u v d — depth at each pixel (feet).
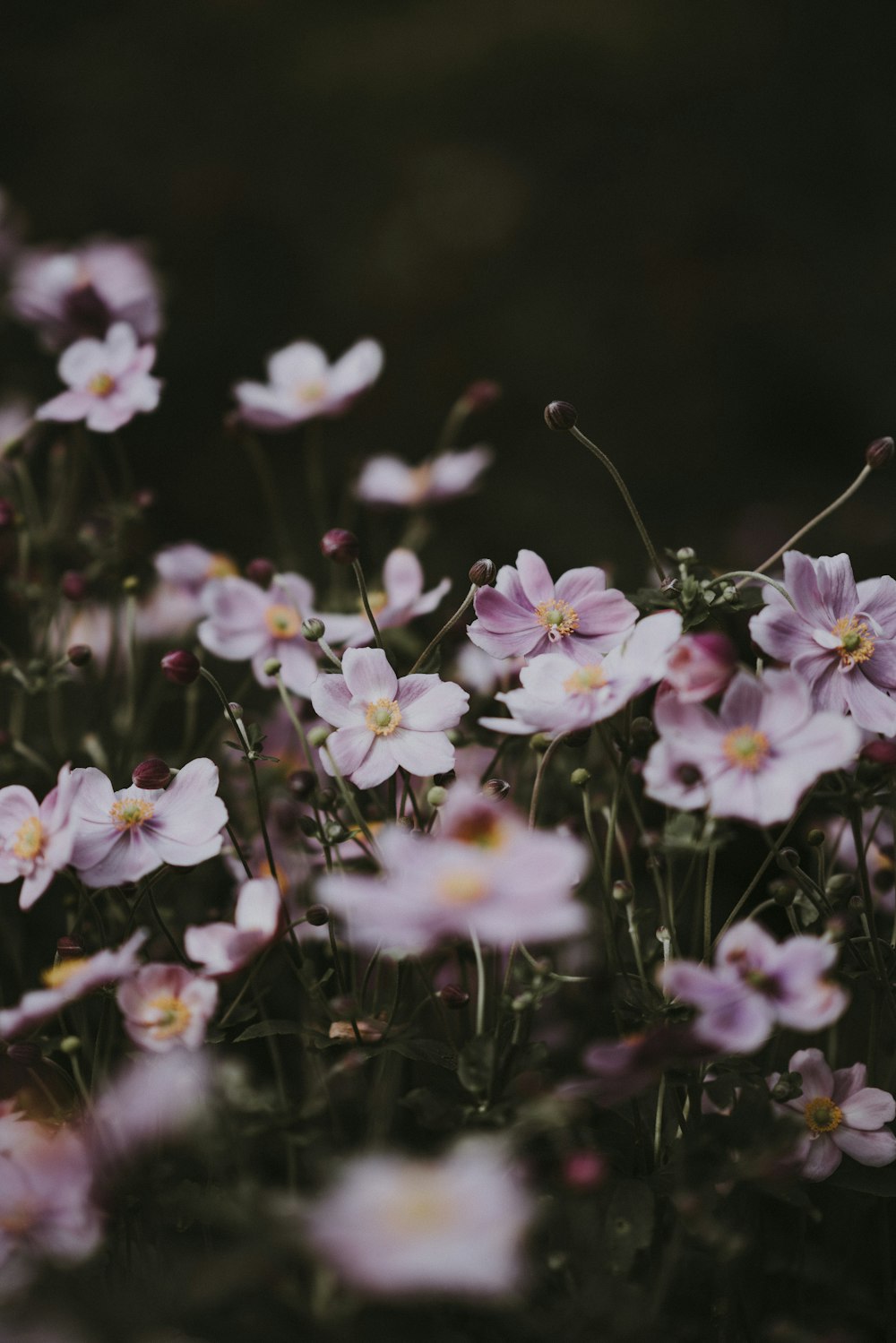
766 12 13.73
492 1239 2.62
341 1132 3.25
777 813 2.96
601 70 12.94
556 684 3.14
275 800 3.79
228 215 11.16
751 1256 3.20
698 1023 2.85
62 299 4.22
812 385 10.70
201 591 4.03
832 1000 2.89
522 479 9.20
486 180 11.86
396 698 3.26
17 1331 2.82
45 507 4.64
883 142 12.59
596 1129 3.18
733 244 11.81
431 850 2.85
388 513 4.64
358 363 4.30
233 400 9.91
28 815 3.16
